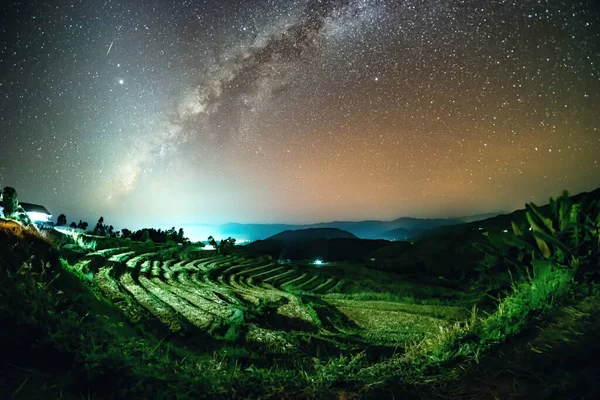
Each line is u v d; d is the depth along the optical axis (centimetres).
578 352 291
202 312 845
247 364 546
